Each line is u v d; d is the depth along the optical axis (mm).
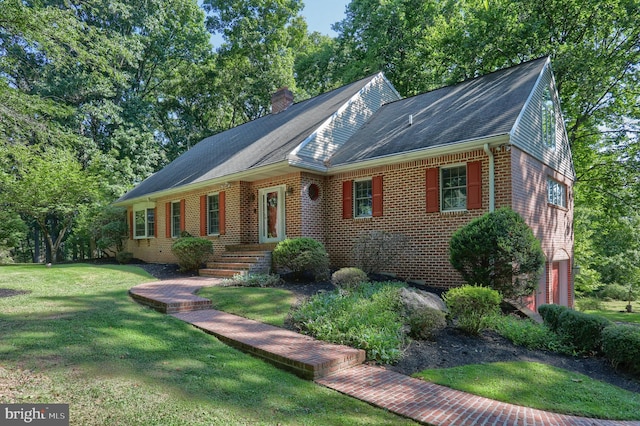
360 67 25938
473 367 5781
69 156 15227
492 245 8219
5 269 13523
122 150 27797
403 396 4707
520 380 5445
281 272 12023
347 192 12688
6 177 16719
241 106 33594
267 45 32375
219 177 13953
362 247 10898
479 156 9906
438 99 13867
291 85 31969
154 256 18547
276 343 6016
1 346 4859
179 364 4945
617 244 26750
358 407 4344
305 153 12336
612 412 4684
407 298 7777
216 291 9281
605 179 19562
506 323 7469
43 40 10297
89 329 5809
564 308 7695
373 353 5906
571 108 18500
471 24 18734
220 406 3941
